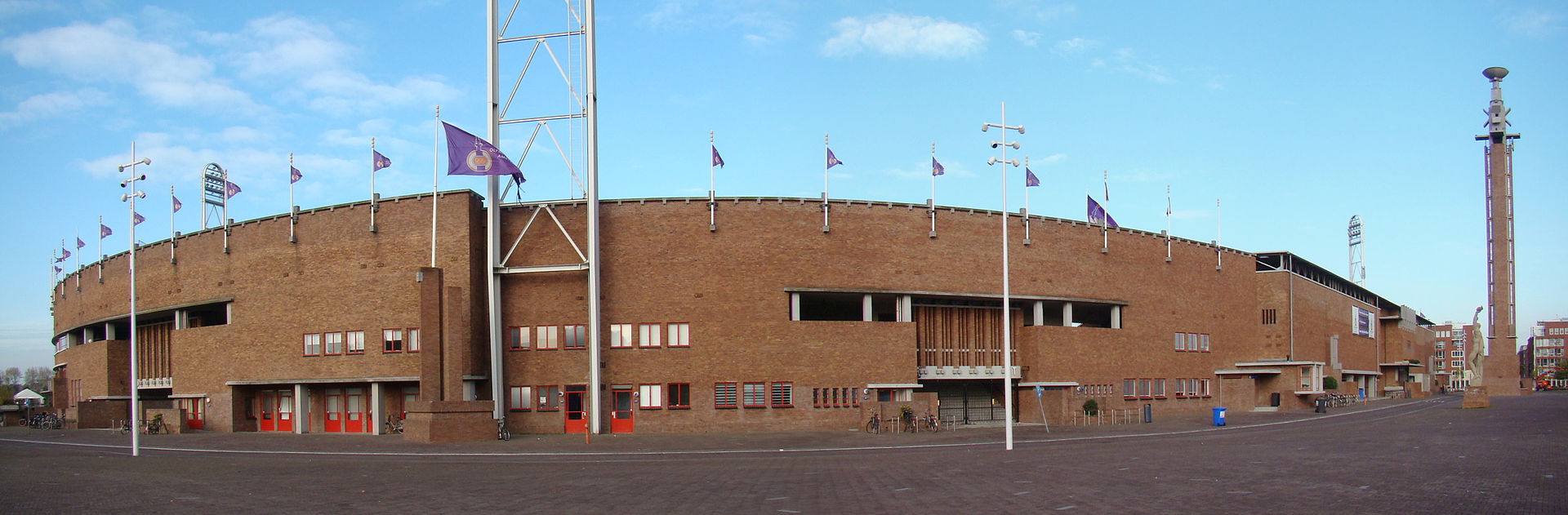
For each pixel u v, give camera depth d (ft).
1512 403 300.61
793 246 203.21
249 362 211.00
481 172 188.14
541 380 196.75
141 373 253.03
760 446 155.84
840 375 202.28
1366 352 391.65
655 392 196.34
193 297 224.74
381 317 198.18
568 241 198.29
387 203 201.05
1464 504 69.87
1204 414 259.60
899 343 207.82
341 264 203.41
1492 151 402.93
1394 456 111.75
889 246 210.59
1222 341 279.69
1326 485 82.84
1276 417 234.17
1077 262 237.66
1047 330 227.61
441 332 186.50
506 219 200.95
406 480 102.22
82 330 284.82
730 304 199.31
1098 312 257.14
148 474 111.45
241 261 215.72
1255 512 67.56
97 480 104.58
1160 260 260.83
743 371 197.88
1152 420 228.22
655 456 137.69
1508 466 97.71
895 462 118.52
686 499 81.61
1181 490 81.15
